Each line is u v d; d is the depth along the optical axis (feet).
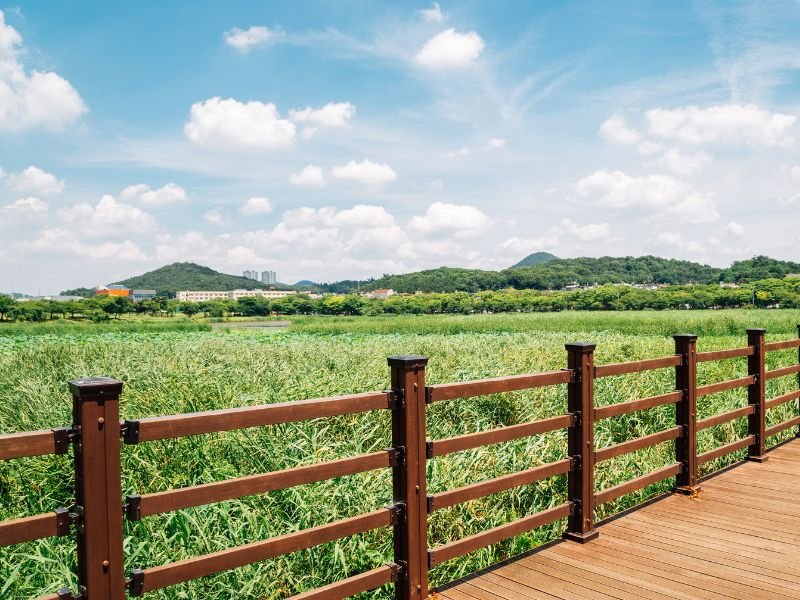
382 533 15.75
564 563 12.37
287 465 18.69
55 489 18.22
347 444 20.99
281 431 21.06
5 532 6.41
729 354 19.15
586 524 13.56
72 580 12.76
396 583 10.34
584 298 388.78
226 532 15.01
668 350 53.52
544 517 12.96
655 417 28.45
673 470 16.74
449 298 426.92
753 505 16.05
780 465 20.17
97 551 6.85
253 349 57.26
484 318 187.93
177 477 18.16
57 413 25.17
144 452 19.24
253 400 25.46
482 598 10.82
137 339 89.04
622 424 27.43
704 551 12.96
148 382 29.19
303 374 34.19
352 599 13.67
